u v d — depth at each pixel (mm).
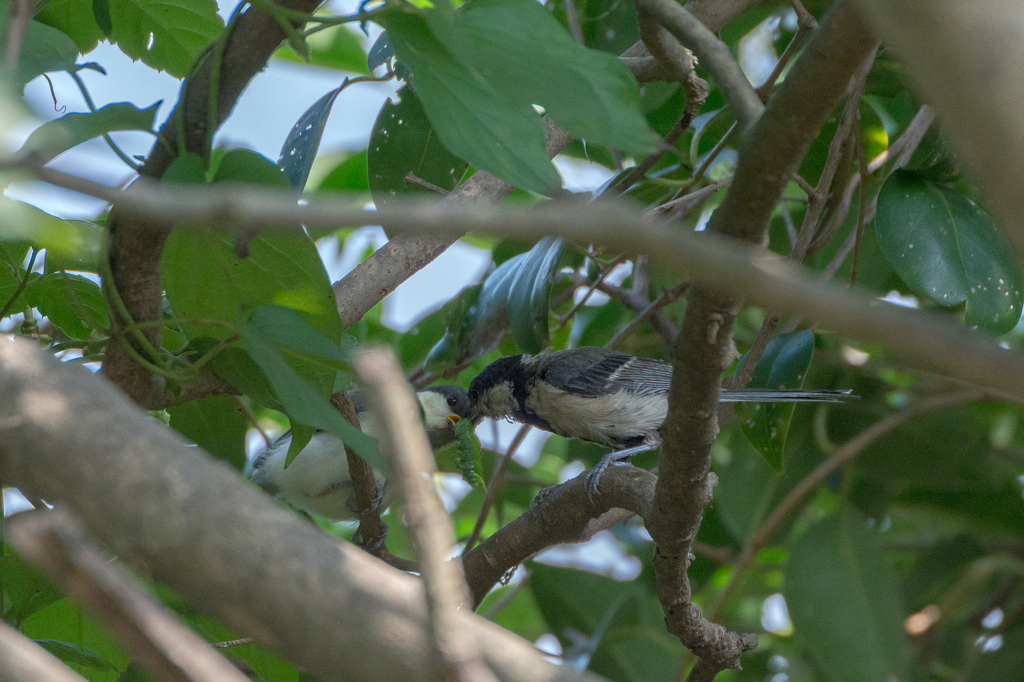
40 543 1829
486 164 3885
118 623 1895
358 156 10242
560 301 9828
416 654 2320
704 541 10195
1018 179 1254
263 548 2453
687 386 4168
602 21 8859
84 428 2604
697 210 9469
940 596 10219
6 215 2980
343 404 6129
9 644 2316
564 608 9211
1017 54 1236
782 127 3111
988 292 6438
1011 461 10289
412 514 1821
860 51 2834
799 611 8578
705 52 3758
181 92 4457
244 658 6176
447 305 8852
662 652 8758
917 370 9172
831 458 8734
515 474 10641
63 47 4562
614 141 3590
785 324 8945
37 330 5910
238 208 1976
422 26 4051
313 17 4059
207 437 7434
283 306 4645
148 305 4828
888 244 6566
